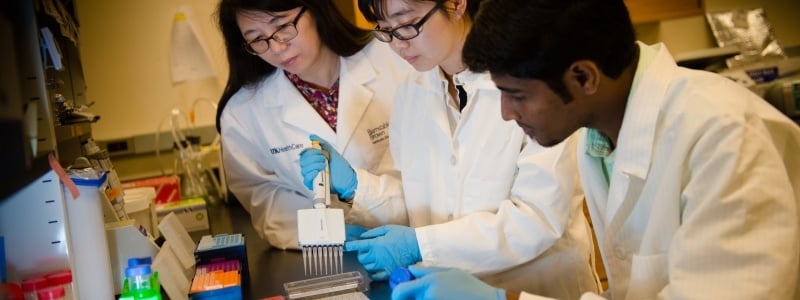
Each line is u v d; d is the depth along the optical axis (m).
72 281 1.16
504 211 1.38
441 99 1.55
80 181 1.18
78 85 1.93
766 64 3.24
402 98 1.66
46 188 1.14
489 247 1.35
